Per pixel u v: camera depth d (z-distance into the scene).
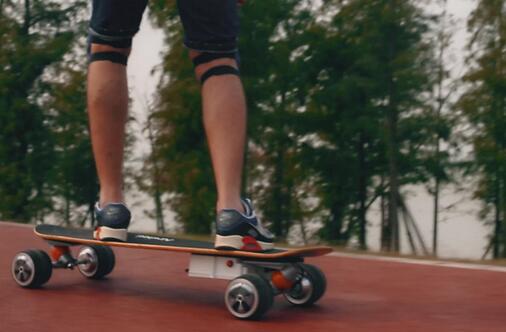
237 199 2.81
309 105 20.39
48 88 21.84
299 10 19.47
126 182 22.47
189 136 19.02
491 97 18.70
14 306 2.85
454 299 3.20
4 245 4.85
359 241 22.61
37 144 22.23
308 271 2.95
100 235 2.99
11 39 21.11
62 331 2.45
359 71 19.70
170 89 18.41
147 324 2.58
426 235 21.86
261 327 2.56
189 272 2.89
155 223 22.45
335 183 22.08
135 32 3.04
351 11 18.81
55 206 23.98
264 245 2.82
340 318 2.76
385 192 21.64
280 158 22.48
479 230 20.98
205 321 2.65
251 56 18.50
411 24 18.55
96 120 3.04
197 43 2.89
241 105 2.87
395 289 3.45
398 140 20.52
